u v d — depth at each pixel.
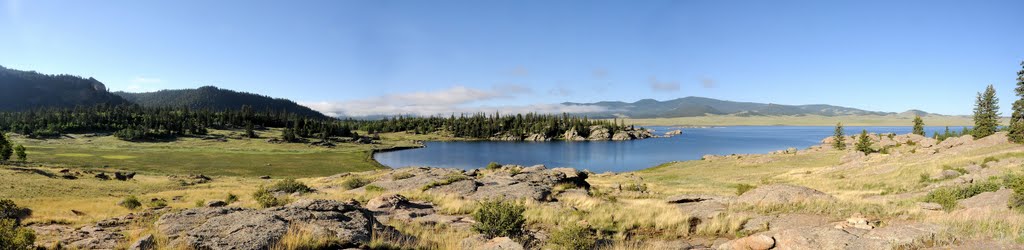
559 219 18.88
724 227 15.88
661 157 144.38
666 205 22.05
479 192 29.17
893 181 38.69
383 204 21.92
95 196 45.59
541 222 18.81
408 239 13.17
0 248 10.12
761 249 11.18
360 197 29.14
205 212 13.55
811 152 95.81
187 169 101.88
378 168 116.75
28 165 83.25
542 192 28.44
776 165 73.38
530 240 14.55
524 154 165.88
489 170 67.25
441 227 17.02
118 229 15.27
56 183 52.03
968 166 37.44
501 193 28.23
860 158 64.44
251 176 93.81
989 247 9.12
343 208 14.97
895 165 47.47
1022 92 60.50
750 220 16.73
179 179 70.25
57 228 16.16
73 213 25.34
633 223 17.72
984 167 36.91
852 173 48.59
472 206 22.36
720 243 13.97
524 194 27.66
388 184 36.44
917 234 10.31
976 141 64.94
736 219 16.67
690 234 15.93
